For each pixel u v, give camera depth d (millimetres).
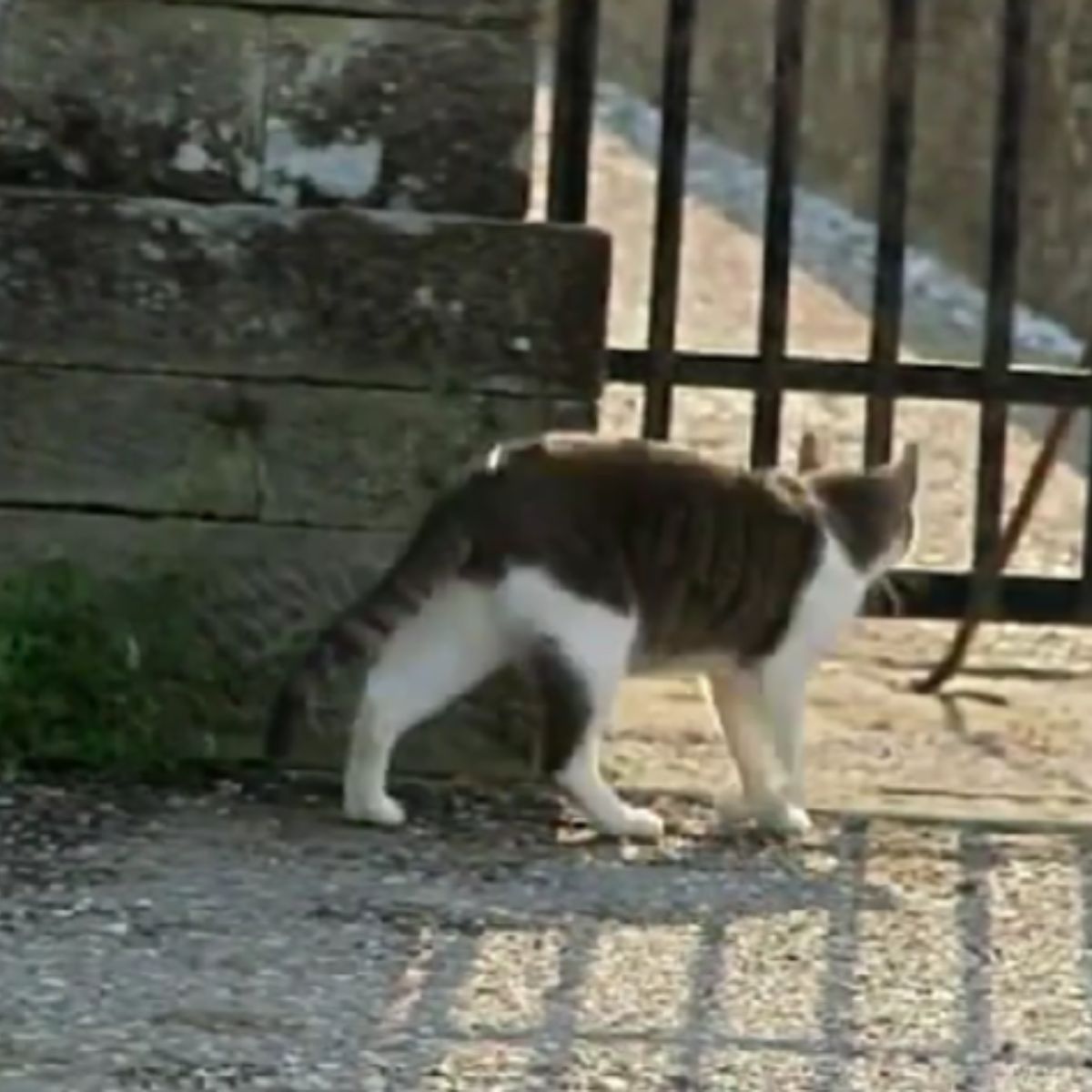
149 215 13297
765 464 14500
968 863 12695
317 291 13336
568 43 13953
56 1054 9898
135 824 12695
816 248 34156
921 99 33125
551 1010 10547
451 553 12500
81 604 13375
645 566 12617
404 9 13391
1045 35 29844
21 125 13469
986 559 14883
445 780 13578
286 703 12555
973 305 30734
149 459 13406
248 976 10758
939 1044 10375
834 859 12672
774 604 12875
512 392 13406
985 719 15844
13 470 13406
